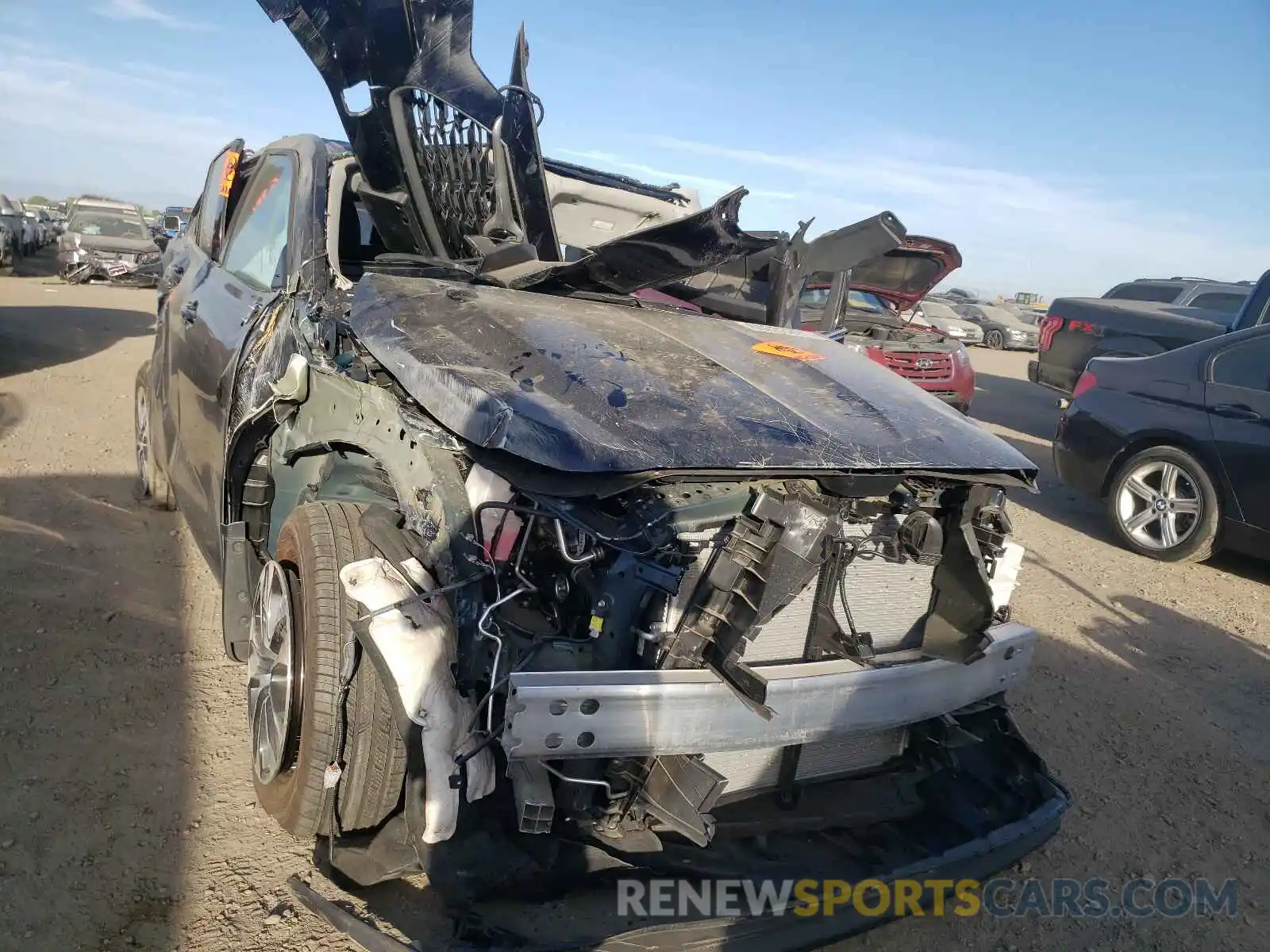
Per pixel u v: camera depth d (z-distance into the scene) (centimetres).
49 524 473
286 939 226
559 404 218
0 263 1866
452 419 210
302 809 227
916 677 243
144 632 375
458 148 342
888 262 914
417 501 216
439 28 314
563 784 211
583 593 207
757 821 248
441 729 199
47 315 1302
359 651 220
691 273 331
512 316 268
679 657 206
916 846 250
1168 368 658
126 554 451
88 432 673
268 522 325
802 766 259
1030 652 275
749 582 206
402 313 258
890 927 265
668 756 207
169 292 469
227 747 305
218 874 246
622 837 225
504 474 202
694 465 207
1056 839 315
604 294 337
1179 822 331
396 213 343
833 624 239
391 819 230
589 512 202
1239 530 604
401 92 313
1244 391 607
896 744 284
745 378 262
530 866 209
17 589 395
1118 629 515
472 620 199
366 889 222
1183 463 630
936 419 269
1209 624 535
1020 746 283
